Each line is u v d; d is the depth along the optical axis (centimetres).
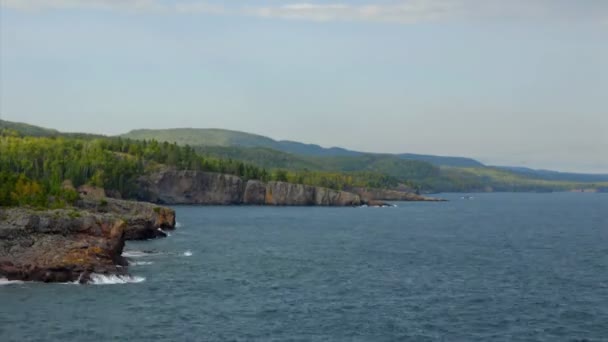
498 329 6581
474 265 11106
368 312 7219
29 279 8325
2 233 8750
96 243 9112
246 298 7856
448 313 7238
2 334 6009
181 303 7462
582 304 7800
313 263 11044
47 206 11019
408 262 11394
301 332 6344
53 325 6344
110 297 7638
